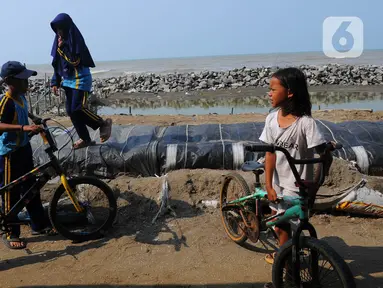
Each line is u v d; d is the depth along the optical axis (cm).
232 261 371
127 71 5122
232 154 543
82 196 467
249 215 368
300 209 280
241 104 1834
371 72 2648
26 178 393
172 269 361
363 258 368
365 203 442
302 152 301
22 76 382
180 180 495
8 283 347
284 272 311
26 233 439
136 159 549
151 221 450
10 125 375
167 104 1922
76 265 372
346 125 620
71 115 530
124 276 353
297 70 297
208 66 6153
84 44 509
